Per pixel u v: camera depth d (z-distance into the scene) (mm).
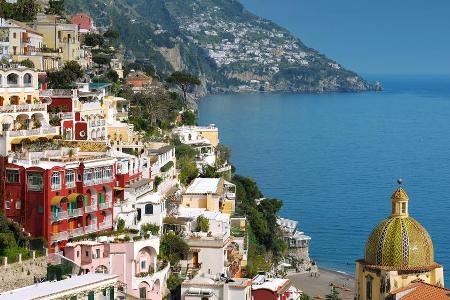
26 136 133000
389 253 117312
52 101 153375
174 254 134125
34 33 195250
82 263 118562
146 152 157250
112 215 129250
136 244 121062
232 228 163500
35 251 115812
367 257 120125
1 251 113375
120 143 161375
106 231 127000
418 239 117625
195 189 164500
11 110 137500
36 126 139375
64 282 104312
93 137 158375
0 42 179375
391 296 113562
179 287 128000
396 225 118250
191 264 135875
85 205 124375
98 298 104875
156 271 124500
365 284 119500
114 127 171750
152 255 125125
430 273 117375
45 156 126250
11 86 142625
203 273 133000
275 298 131125
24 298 96688
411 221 119125
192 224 145625
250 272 151125
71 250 118188
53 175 119562
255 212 194375
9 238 114562
